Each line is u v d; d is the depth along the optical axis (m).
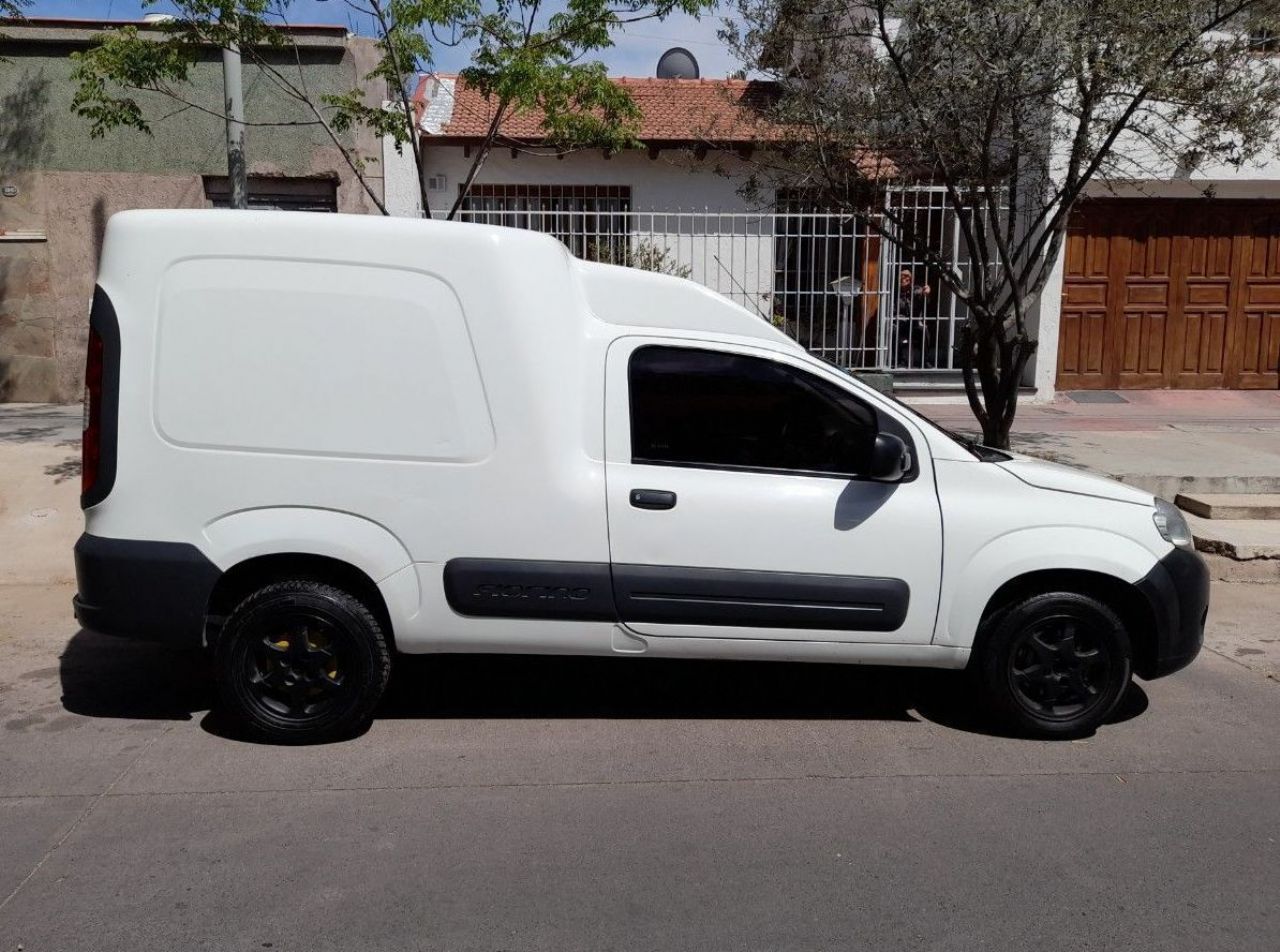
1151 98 7.47
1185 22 6.99
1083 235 13.73
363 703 4.83
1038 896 3.65
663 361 4.89
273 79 12.48
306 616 4.77
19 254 12.72
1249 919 3.52
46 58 12.44
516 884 3.69
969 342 8.76
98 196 12.72
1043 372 13.46
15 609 6.86
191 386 4.69
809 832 4.10
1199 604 5.06
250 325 4.69
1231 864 3.88
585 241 13.30
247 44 8.49
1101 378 14.02
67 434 10.41
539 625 4.82
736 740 5.00
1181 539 5.08
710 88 15.02
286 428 4.71
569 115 9.16
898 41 7.68
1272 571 7.85
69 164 12.67
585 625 4.82
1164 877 3.78
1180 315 13.98
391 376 4.71
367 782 4.49
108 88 12.40
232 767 4.62
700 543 4.79
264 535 4.71
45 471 8.81
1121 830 4.12
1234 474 9.28
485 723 5.17
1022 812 4.27
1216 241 13.87
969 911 3.56
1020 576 4.98
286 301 4.69
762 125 9.86
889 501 4.87
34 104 12.52
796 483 4.86
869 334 13.87
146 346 4.68
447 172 14.18
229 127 8.66
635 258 13.08
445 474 4.74
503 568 4.76
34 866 3.77
